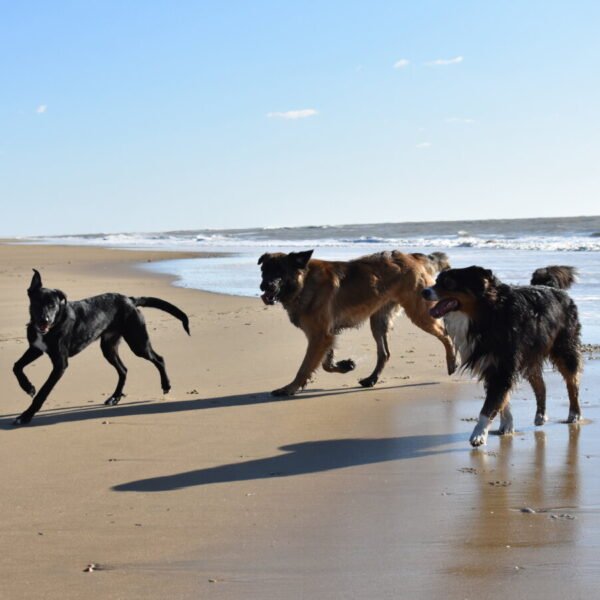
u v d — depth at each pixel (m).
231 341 14.89
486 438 8.44
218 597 4.75
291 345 14.40
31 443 8.54
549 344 9.18
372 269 11.83
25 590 4.87
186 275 30.41
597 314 16.88
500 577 4.93
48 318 9.62
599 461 7.66
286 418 9.66
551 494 6.64
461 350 9.07
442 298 8.85
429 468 7.55
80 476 7.32
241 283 26.45
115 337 10.83
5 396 10.95
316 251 44.50
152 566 5.22
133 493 6.82
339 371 12.00
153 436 8.80
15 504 6.54
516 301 8.88
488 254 35.97
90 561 5.32
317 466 7.63
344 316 11.61
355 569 5.12
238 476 7.31
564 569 5.04
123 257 43.72
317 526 5.96
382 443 8.50
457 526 5.91
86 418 9.69
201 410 10.09
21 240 100.75
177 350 14.19
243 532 5.85
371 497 6.66
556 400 10.39
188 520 6.12
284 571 5.11
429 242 52.19
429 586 4.84
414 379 11.91
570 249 38.44
